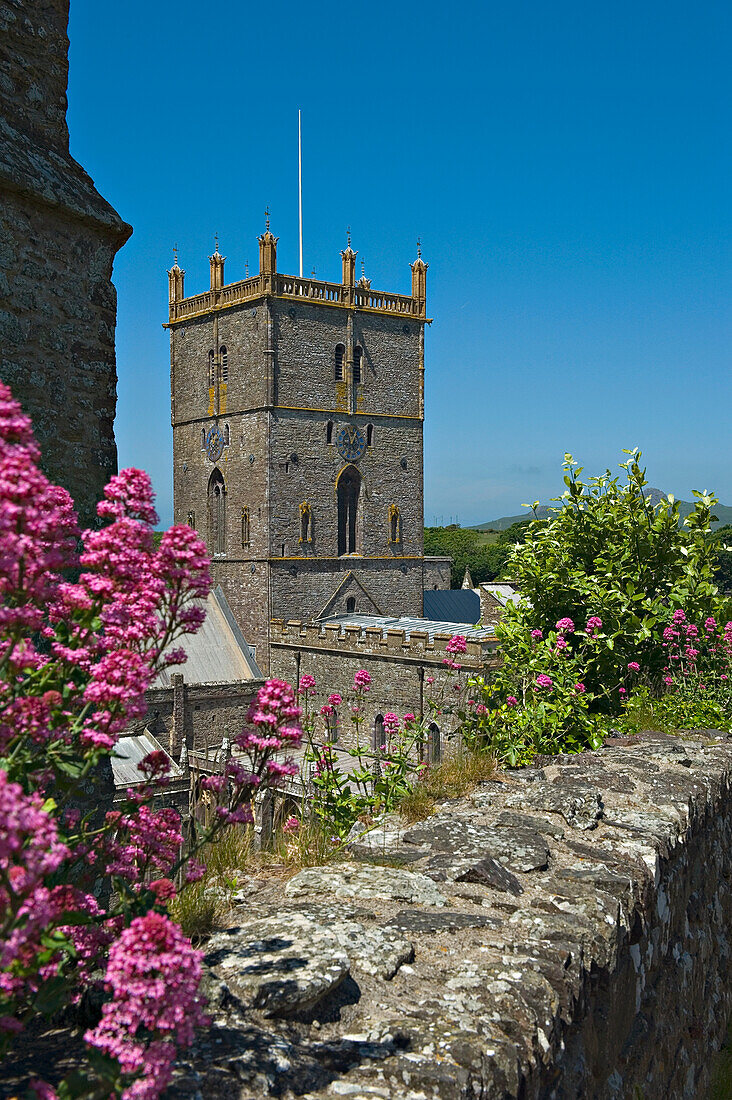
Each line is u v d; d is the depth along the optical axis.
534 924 5.41
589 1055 5.08
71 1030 4.48
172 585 4.11
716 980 9.14
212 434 73.00
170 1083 3.53
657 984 6.78
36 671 4.25
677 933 7.52
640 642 14.48
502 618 15.15
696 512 15.46
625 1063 5.84
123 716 4.07
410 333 75.81
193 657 54.56
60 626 4.38
